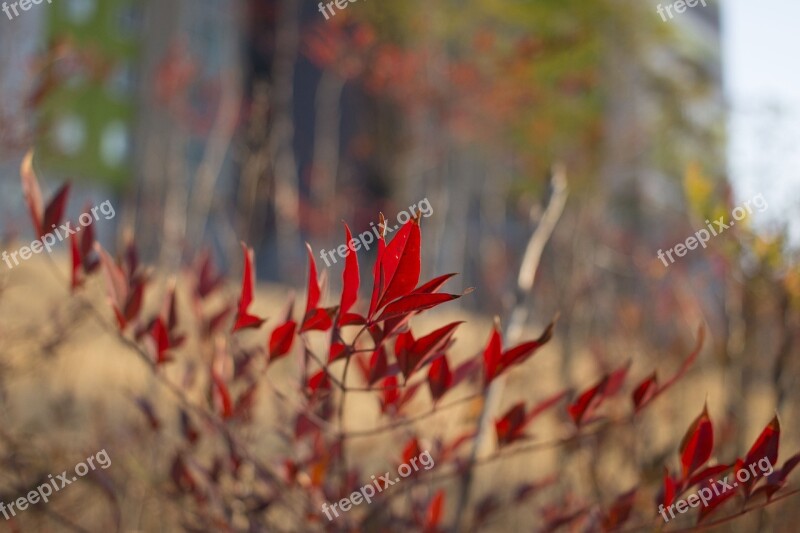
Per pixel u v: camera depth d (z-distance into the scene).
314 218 4.23
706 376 1.83
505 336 1.30
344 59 4.77
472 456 1.23
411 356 1.01
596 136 5.14
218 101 4.12
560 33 4.97
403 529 1.21
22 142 1.49
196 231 2.78
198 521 1.22
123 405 1.65
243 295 1.03
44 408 1.60
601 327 2.43
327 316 1.01
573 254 2.67
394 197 5.21
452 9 4.88
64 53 1.58
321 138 4.77
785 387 1.39
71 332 1.56
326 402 1.23
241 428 1.25
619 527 1.14
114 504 1.26
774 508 1.45
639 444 1.41
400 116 5.15
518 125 5.00
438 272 4.20
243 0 7.17
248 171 2.67
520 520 1.44
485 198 4.62
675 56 6.29
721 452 1.43
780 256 1.34
